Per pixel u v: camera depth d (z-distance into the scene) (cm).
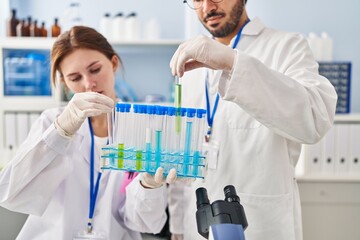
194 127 92
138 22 260
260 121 101
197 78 141
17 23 256
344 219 240
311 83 109
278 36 133
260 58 132
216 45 98
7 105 252
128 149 92
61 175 112
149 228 115
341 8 277
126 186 119
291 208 127
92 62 121
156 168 92
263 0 279
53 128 106
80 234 113
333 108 108
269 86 98
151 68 291
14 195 109
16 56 262
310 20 279
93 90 121
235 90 97
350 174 238
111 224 118
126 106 93
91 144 126
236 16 127
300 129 100
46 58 256
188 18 258
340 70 245
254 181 126
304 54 123
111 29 260
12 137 251
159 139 92
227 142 129
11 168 108
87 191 122
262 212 125
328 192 238
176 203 152
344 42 279
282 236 123
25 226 121
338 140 238
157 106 92
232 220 77
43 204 112
